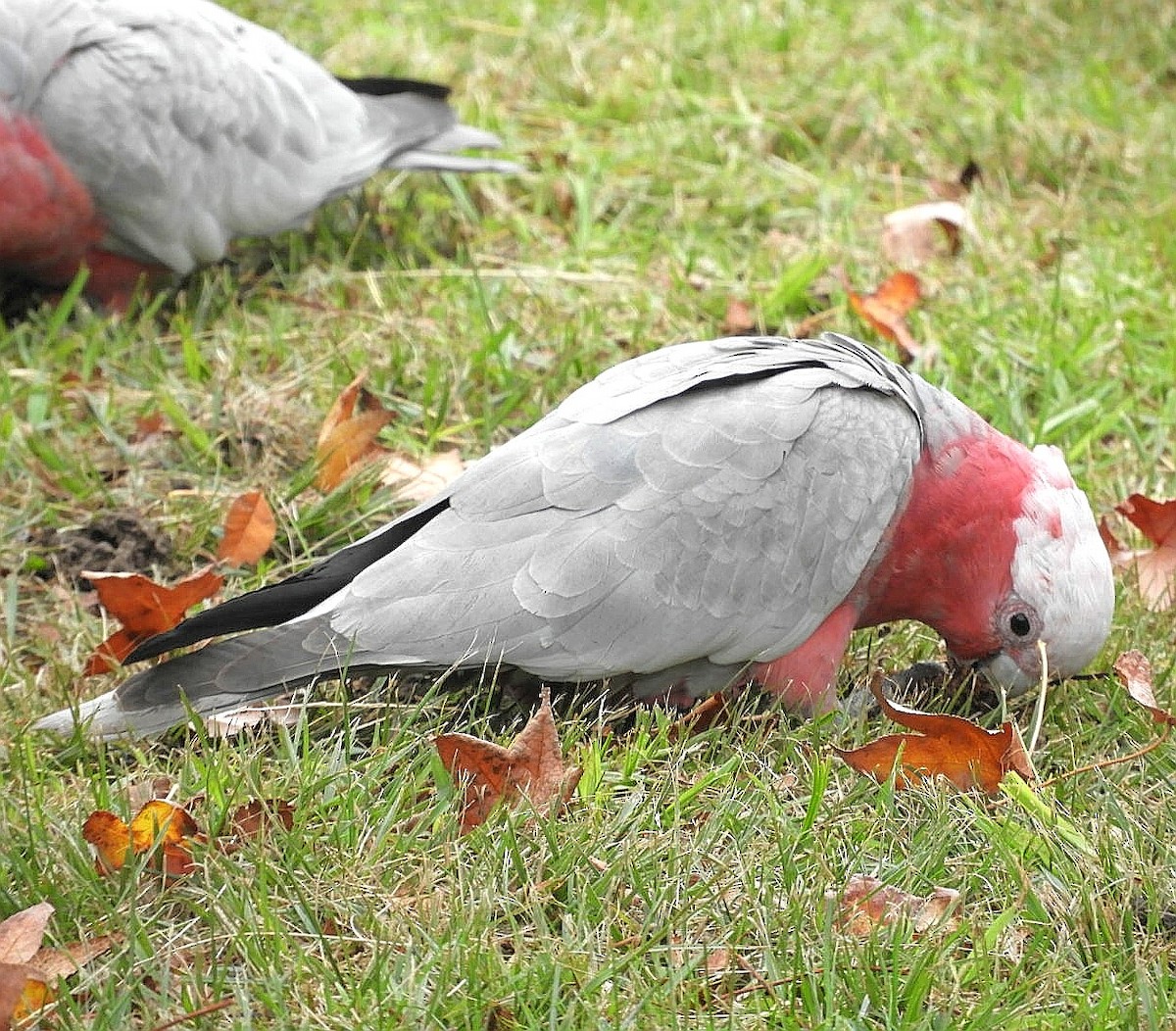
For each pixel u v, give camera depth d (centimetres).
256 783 584
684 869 564
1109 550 772
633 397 631
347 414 822
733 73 1232
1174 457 861
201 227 955
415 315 943
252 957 515
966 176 1129
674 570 614
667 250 1028
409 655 601
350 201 1068
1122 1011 513
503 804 578
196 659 603
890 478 643
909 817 601
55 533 767
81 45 916
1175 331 947
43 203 909
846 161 1144
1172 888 566
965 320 955
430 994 508
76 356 903
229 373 873
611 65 1241
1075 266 1032
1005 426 856
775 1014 507
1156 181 1126
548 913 551
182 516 773
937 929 539
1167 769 639
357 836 568
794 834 577
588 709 639
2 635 706
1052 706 680
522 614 604
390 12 1307
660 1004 507
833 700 673
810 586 636
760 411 627
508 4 1308
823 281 1008
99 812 546
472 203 1089
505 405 855
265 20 1265
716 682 660
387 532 629
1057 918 559
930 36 1299
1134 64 1314
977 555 659
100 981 509
